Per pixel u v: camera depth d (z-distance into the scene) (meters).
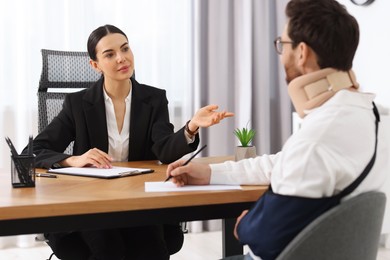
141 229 1.92
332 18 1.16
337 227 1.03
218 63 3.87
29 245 3.56
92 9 3.60
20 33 3.46
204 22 3.88
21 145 3.50
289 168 1.09
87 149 2.20
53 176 1.69
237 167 1.54
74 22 3.57
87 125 2.19
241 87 3.91
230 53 3.94
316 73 1.17
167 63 3.81
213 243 3.60
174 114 3.88
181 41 3.84
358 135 1.10
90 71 2.60
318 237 1.03
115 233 1.87
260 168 1.52
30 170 1.50
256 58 3.96
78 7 3.57
